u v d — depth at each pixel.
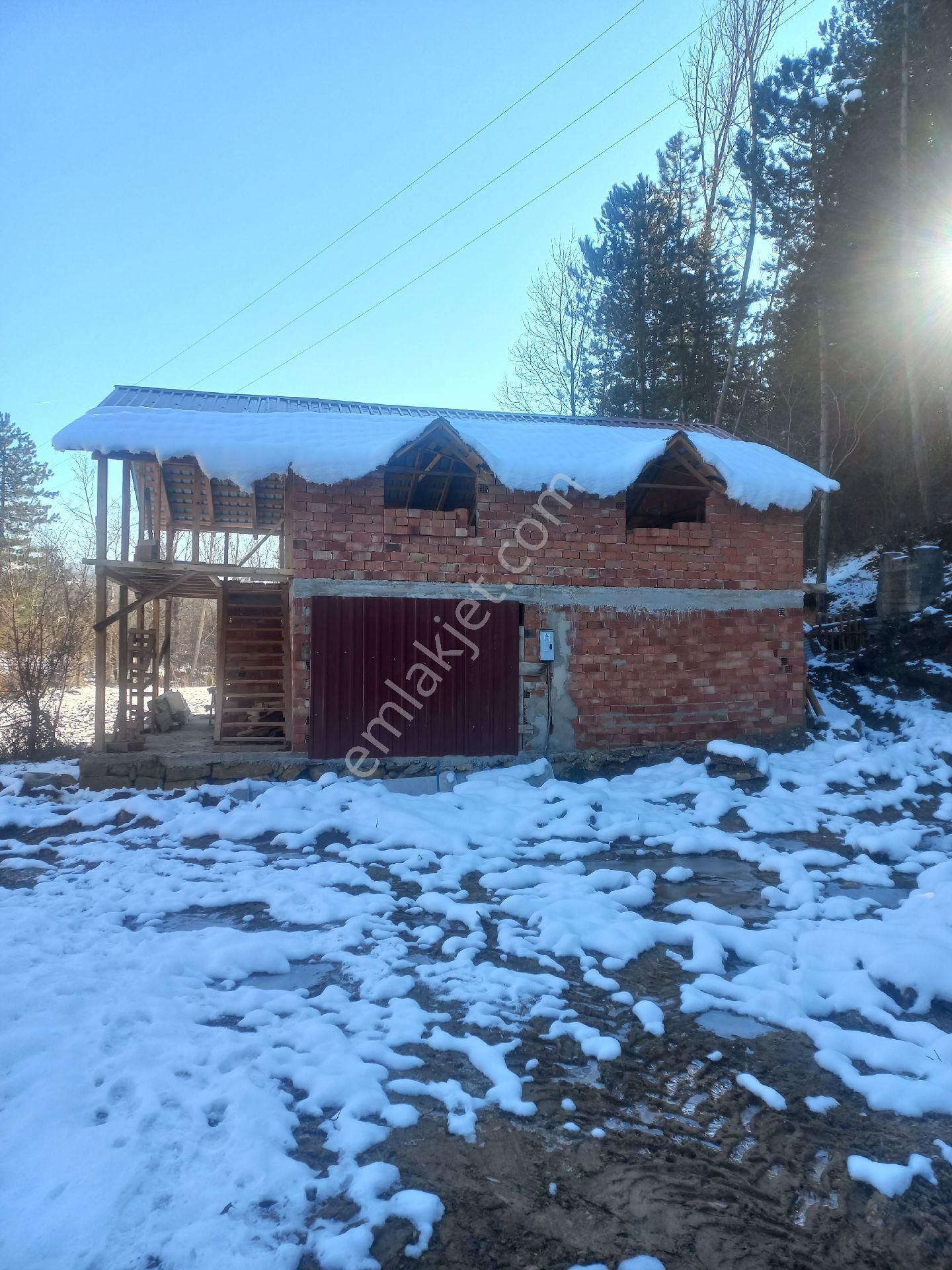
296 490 9.72
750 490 10.82
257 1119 3.33
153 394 12.52
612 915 6.01
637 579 10.93
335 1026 4.27
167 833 8.06
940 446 20.47
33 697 12.68
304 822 8.22
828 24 19.75
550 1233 2.87
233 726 10.60
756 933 5.62
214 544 24.20
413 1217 2.89
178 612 35.41
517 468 10.02
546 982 4.93
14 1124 3.29
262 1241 2.73
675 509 13.02
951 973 4.94
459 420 12.48
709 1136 3.49
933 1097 3.78
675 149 24.67
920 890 6.73
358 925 5.80
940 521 18.94
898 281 18.86
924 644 14.91
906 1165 3.33
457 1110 3.58
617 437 12.17
